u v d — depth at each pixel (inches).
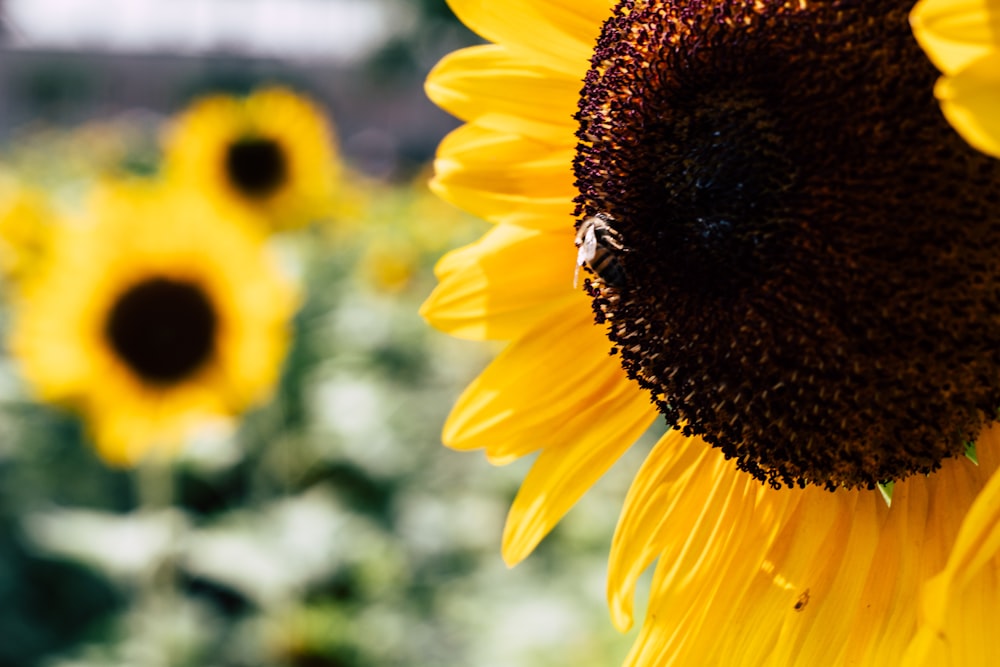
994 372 12.1
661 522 14.3
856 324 12.3
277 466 39.4
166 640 30.5
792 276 12.5
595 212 13.7
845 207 12.2
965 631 11.5
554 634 29.5
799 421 12.7
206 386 28.8
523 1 14.0
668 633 14.0
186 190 31.2
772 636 13.2
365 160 171.8
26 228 40.4
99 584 36.9
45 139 120.1
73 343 28.2
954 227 12.0
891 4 12.1
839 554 13.2
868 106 12.1
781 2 12.6
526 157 14.7
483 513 41.1
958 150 11.9
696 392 13.3
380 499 41.3
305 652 30.8
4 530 38.6
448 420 15.1
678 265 13.1
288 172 44.3
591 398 14.8
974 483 12.5
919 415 12.3
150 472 31.7
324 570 33.5
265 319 29.0
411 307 54.0
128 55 235.6
